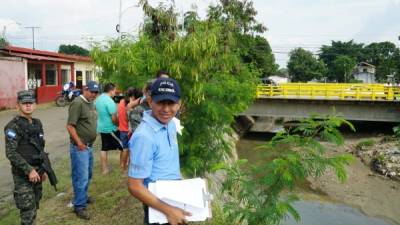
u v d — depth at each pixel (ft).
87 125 18.97
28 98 15.14
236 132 89.81
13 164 14.73
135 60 19.27
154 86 8.57
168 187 8.25
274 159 13.20
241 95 21.98
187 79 19.36
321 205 47.70
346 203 49.21
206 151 21.35
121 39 21.16
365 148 76.07
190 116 20.36
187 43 18.47
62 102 78.64
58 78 89.10
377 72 221.87
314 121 13.58
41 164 15.46
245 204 14.30
